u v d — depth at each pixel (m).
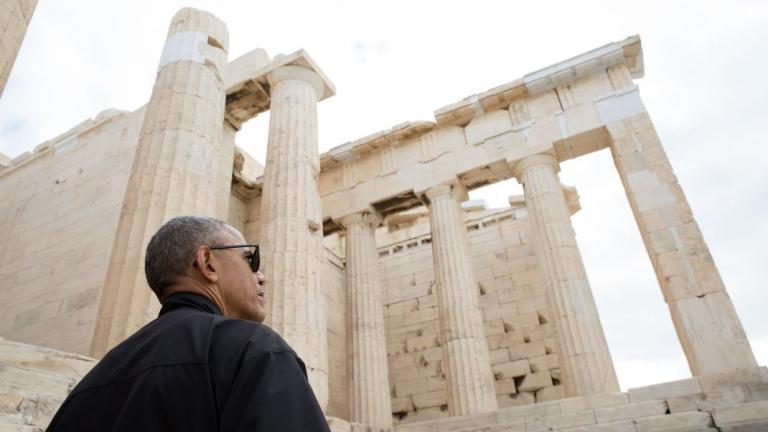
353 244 19.00
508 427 11.96
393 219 25.19
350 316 17.72
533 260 21.09
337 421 12.05
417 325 22.36
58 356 6.53
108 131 18.66
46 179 19.42
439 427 13.48
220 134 12.02
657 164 15.24
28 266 17.11
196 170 10.66
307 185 14.19
